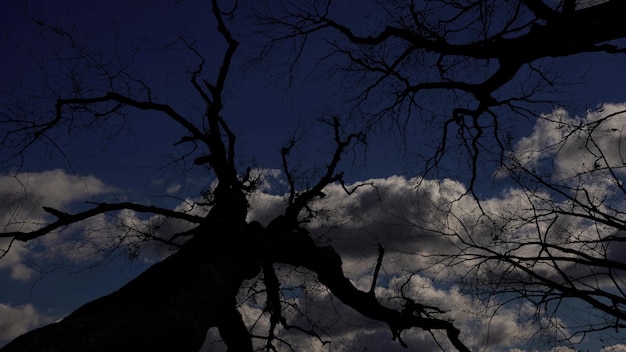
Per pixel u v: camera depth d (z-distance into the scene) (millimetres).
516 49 8180
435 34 9180
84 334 5281
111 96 9617
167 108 9875
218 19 10023
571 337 5449
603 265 4828
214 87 10203
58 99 9289
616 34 7332
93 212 7586
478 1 8773
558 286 4898
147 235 7758
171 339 5742
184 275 6867
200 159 9992
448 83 10070
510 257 5324
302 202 9734
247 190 10289
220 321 9430
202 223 7902
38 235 7242
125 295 6363
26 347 5039
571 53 7969
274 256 8781
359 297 9891
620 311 4699
